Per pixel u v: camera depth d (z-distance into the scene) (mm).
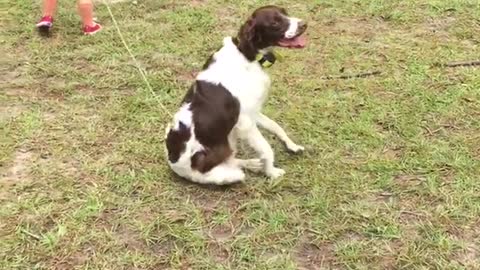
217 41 5855
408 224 4332
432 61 5520
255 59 4457
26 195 4555
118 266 4188
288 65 5523
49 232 4344
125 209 4461
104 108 5172
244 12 6227
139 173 4668
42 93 5336
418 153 4730
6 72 5559
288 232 4309
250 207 4438
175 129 4473
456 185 4516
